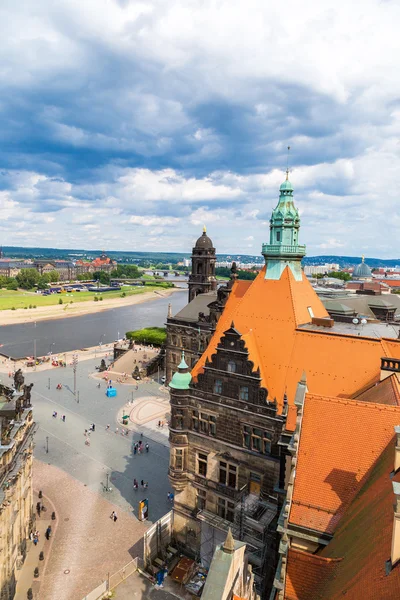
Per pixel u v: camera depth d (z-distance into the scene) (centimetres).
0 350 17925
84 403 10819
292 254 5581
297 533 2808
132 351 15775
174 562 5197
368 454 2925
